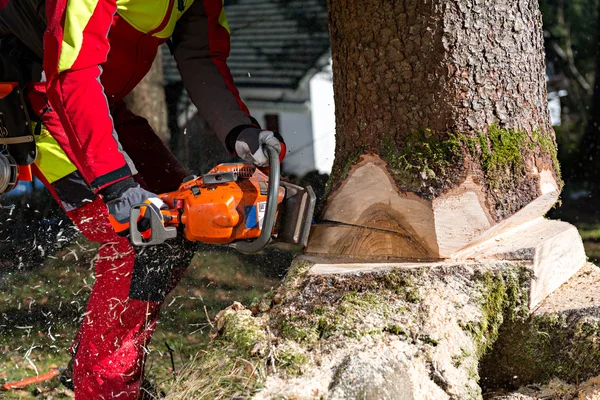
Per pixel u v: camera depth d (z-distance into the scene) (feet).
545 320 6.77
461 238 6.82
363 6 6.97
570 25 50.85
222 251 20.49
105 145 6.41
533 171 7.09
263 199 6.57
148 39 7.45
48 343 12.90
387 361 5.82
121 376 7.57
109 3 6.39
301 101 37.01
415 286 6.58
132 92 21.61
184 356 12.01
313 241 7.50
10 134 7.04
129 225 6.35
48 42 6.19
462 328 6.48
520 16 6.98
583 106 49.37
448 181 6.75
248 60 38.91
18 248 17.54
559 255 7.31
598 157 38.37
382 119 7.04
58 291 15.64
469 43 6.70
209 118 7.86
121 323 7.46
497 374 7.15
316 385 5.62
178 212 6.52
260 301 6.93
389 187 6.99
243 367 5.99
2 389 10.65
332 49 7.57
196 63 7.98
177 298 16.25
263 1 41.78
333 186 7.54
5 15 6.95
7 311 14.55
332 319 6.34
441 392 6.06
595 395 6.37
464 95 6.74
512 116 6.97
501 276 6.77
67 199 7.29
